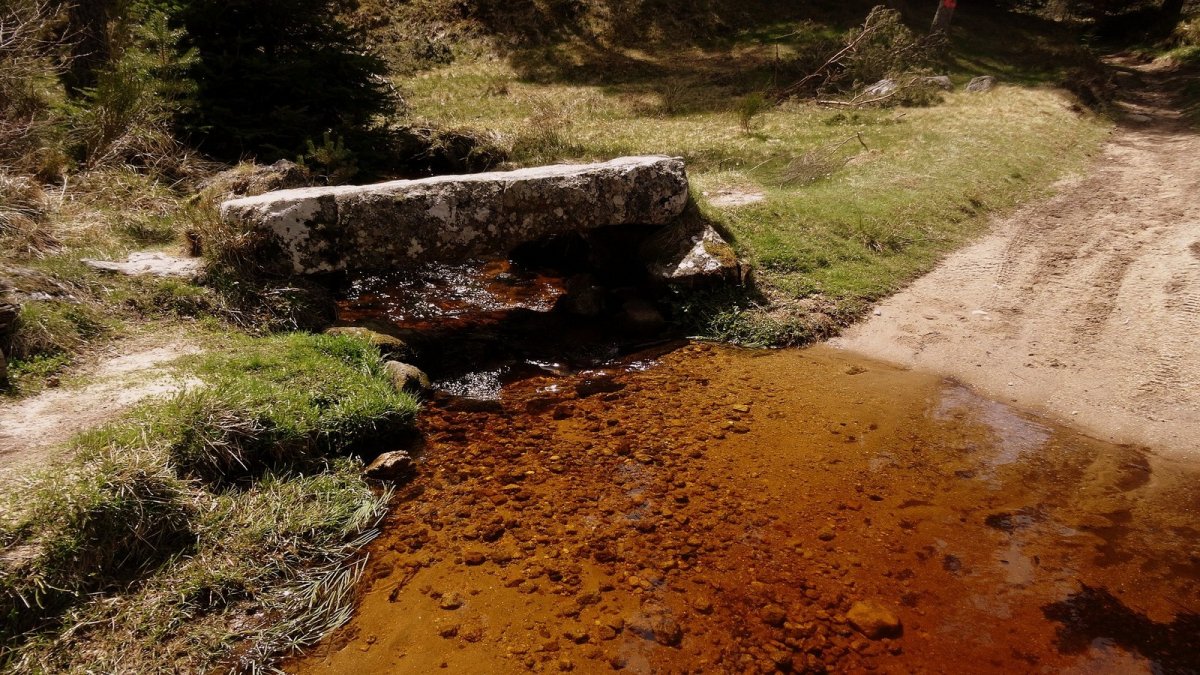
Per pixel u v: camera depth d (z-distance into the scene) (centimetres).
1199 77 2009
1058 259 852
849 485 454
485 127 1420
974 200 1034
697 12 2411
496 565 378
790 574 371
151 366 492
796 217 898
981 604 349
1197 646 323
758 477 462
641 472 469
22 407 429
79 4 981
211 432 415
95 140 823
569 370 632
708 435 518
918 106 1680
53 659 298
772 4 2478
